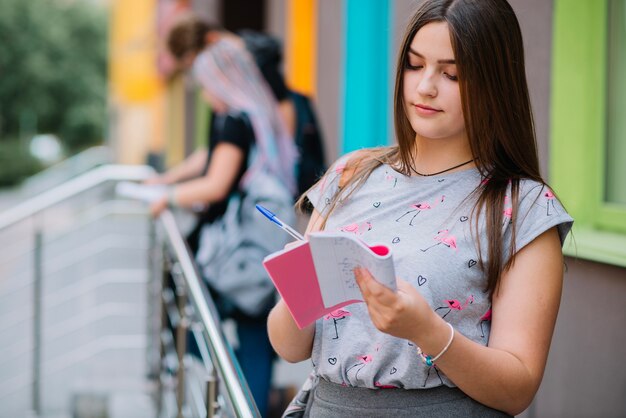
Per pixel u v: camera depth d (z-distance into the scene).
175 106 13.73
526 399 1.57
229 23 8.69
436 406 1.65
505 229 1.62
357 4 5.16
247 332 3.80
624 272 2.52
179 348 3.48
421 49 1.65
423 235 1.67
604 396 2.62
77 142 41.97
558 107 2.99
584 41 2.97
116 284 8.91
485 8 1.64
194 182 3.92
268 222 3.79
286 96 4.39
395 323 1.45
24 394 6.29
